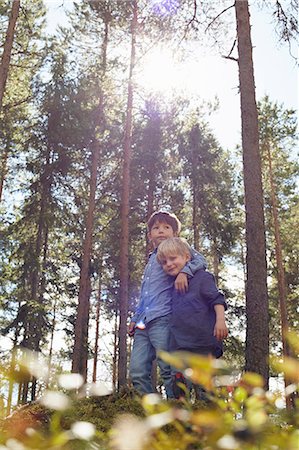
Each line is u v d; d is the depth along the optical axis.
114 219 20.14
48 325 17.11
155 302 3.33
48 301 21.53
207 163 21.17
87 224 16.72
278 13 7.84
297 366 0.48
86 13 18.75
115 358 26.12
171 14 8.40
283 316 19.62
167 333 3.21
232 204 21.84
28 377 0.48
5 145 18.73
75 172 19.16
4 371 0.48
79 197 18.92
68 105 17.98
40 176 18.45
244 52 7.05
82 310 15.42
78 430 0.42
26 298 18.09
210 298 3.13
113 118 19.47
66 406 0.44
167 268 3.29
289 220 23.19
